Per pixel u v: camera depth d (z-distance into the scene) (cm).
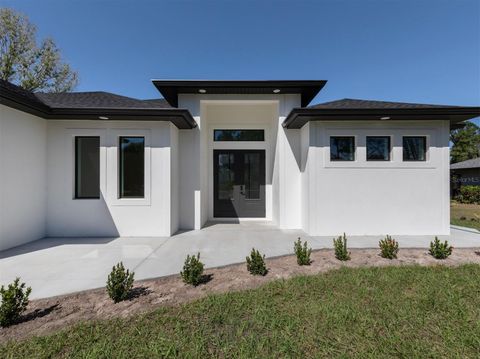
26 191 544
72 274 361
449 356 184
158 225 620
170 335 209
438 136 633
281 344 198
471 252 466
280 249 497
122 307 258
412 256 439
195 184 712
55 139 607
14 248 504
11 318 224
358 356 184
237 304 262
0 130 480
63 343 196
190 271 323
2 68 1451
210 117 884
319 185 635
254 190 898
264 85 663
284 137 718
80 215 611
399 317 237
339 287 304
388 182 635
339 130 636
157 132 623
